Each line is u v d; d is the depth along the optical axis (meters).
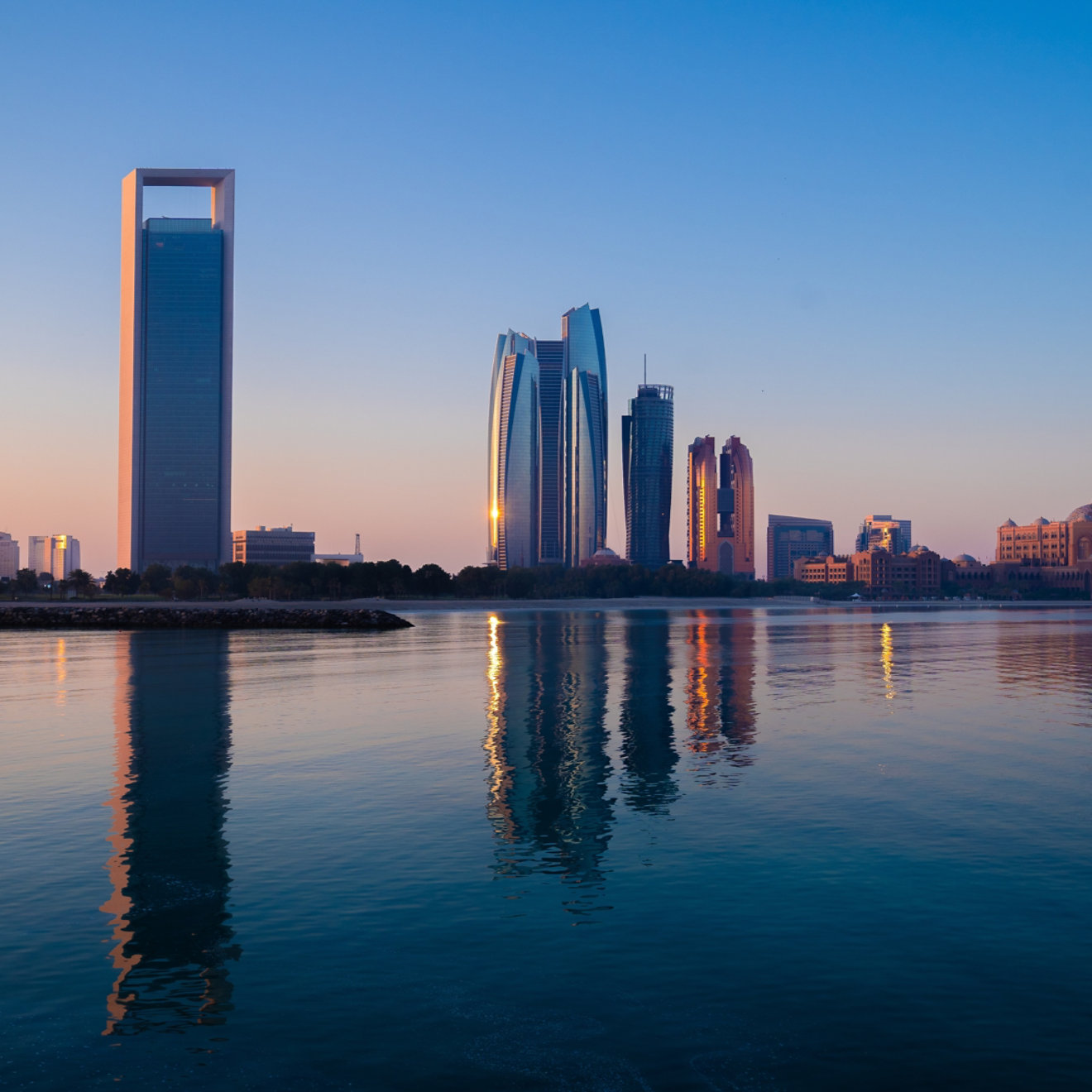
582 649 113.19
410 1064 16.09
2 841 28.88
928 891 23.97
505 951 20.42
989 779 37.44
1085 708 59.28
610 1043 16.67
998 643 129.75
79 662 94.94
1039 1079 15.42
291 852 27.58
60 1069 15.98
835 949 20.38
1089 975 19.05
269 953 20.38
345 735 48.50
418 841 28.72
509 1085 15.45
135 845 28.31
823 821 30.97
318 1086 15.45
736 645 120.19
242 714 56.44
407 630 160.75
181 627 174.88
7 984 18.98
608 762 41.25
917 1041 16.62
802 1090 15.21
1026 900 23.25
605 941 20.91
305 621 176.38
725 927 21.62
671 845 28.17
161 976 19.31
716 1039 16.77
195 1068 15.99
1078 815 31.66
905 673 83.50
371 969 19.59
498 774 38.59
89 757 42.53
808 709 58.72
